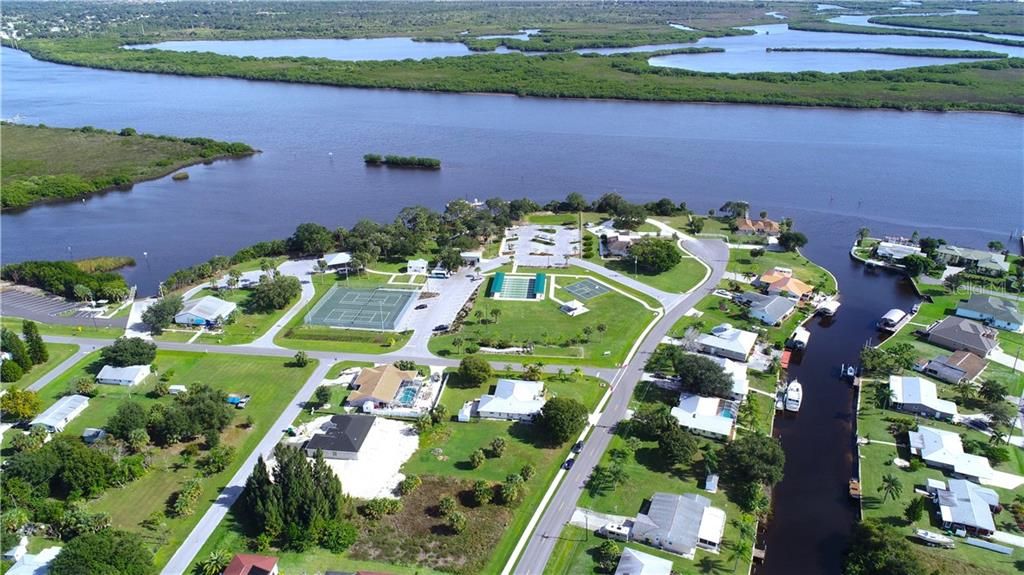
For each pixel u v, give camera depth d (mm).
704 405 148875
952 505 120562
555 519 121875
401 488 128375
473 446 141750
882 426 147750
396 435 145125
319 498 117188
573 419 139875
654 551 115188
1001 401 149750
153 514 122312
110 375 164875
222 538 117562
